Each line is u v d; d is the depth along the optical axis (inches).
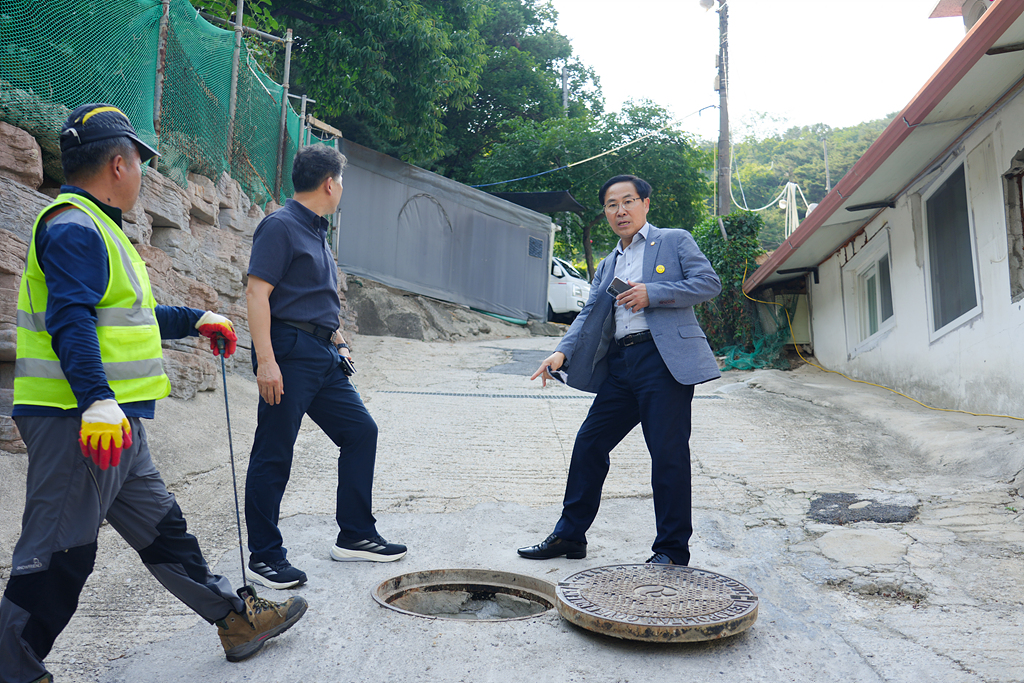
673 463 126.8
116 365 79.4
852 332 366.0
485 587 129.7
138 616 109.9
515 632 104.3
